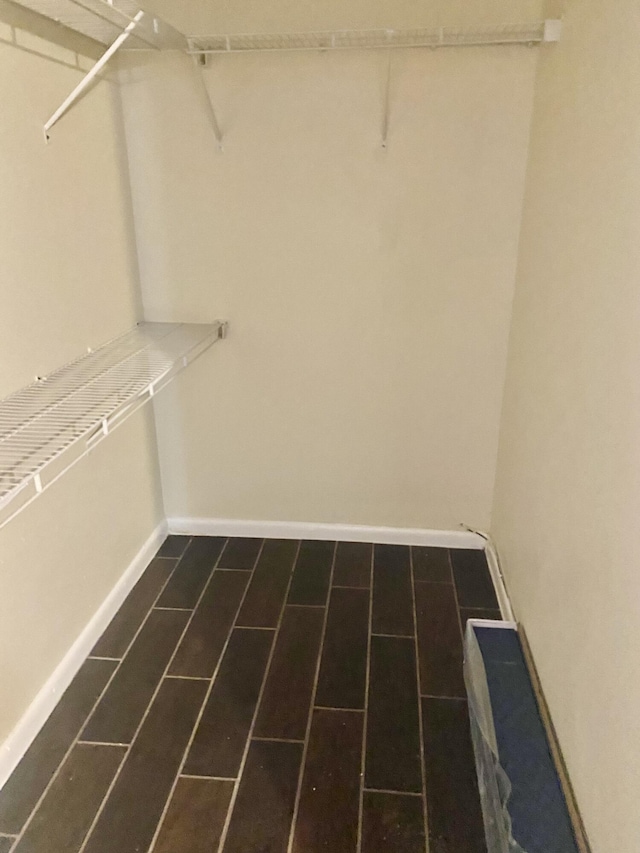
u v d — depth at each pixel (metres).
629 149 1.15
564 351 1.53
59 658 1.80
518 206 2.09
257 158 2.12
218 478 2.53
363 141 2.08
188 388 2.41
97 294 1.97
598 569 1.21
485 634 1.85
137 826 1.42
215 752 1.61
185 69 2.05
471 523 2.49
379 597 2.20
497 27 1.78
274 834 1.40
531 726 1.51
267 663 1.90
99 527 2.01
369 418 2.39
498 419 2.33
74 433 1.27
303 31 1.97
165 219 2.22
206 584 2.28
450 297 2.21
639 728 0.99
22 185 1.55
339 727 1.68
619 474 1.13
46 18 1.62
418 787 1.51
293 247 2.21
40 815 1.45
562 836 1.24
